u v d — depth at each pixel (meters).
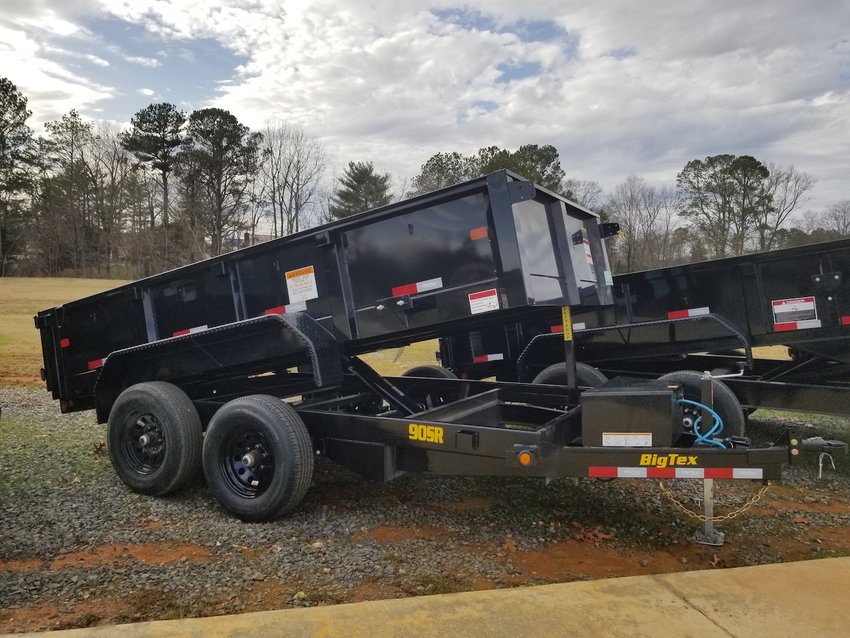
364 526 4.42
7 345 18.03
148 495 5.14
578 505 4.89
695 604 3.04
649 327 7.26
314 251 4.96
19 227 60.06
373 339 4.84
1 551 3.92
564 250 4.83
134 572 3.61
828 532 4.41
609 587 3.22
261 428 4.49
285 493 4.39
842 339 6.12
